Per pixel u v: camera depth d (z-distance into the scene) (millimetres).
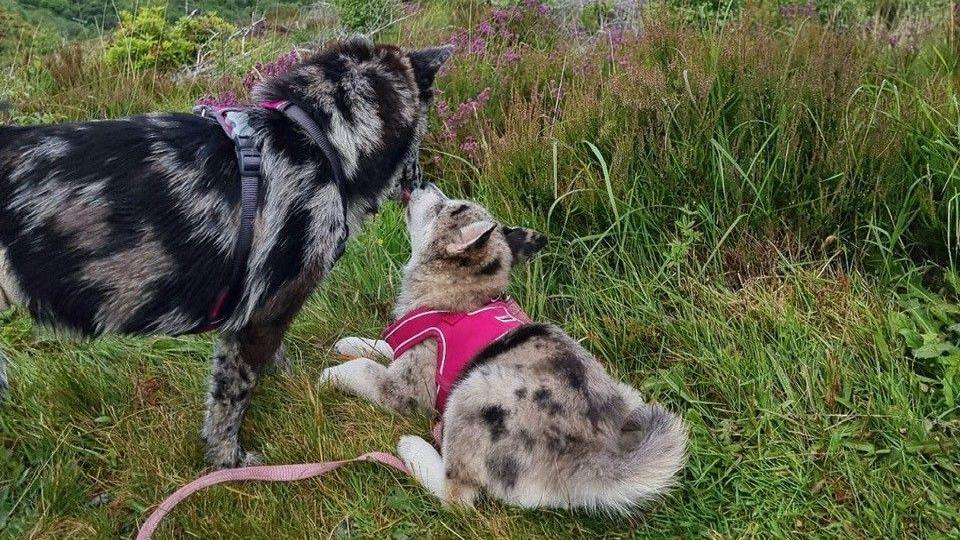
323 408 1763
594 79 2387
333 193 1572
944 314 1782
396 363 1755
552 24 3248
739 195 1952
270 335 1625
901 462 1600
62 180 1485
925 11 3189
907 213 1913
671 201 2008
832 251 1959
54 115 2838
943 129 2043
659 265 1965
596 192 1993
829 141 1996
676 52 2373
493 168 2164
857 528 1546
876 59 2430
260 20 3994
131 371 1838
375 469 1669
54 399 1751
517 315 1750
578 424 1559
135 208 1493
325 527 1585
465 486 1601
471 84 2504
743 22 2629
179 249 1513
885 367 1727
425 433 1742
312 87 1605
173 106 2889
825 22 3037
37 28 4355
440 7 3984
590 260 1956
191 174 1514
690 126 2049
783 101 2043
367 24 3539
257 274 1548
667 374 1774
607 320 1866
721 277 1916
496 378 1595
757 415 1698
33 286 1507
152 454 1673
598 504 1565
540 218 2035
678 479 1604
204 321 1574
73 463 1650
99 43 3752
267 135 1549
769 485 1604
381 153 1649
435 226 1779
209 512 1598
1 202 1481
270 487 1635
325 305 1996
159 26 3562
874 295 1833
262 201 1530
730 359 1747
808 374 1712
